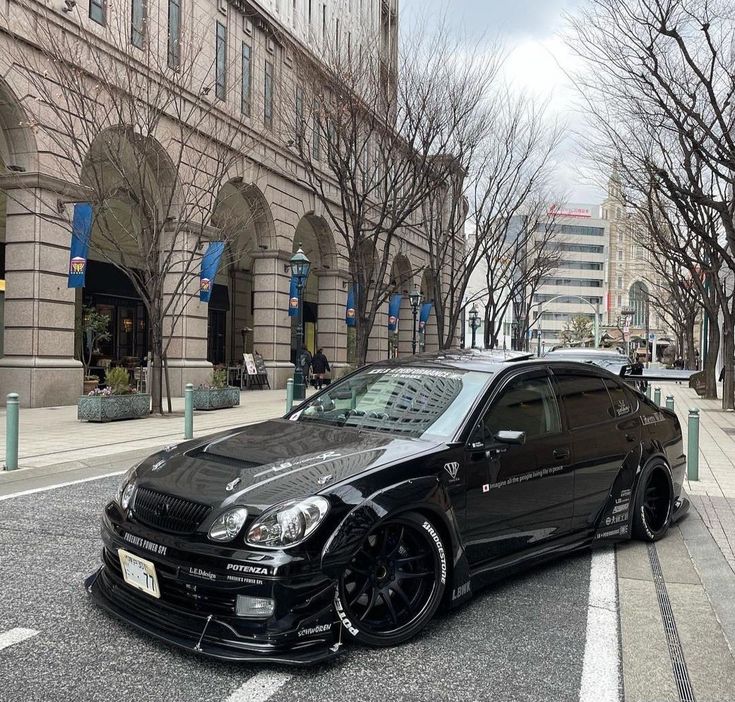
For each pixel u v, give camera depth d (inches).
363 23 803.4
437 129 671.8
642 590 168.1
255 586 113.7
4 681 113.3
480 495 149.4
